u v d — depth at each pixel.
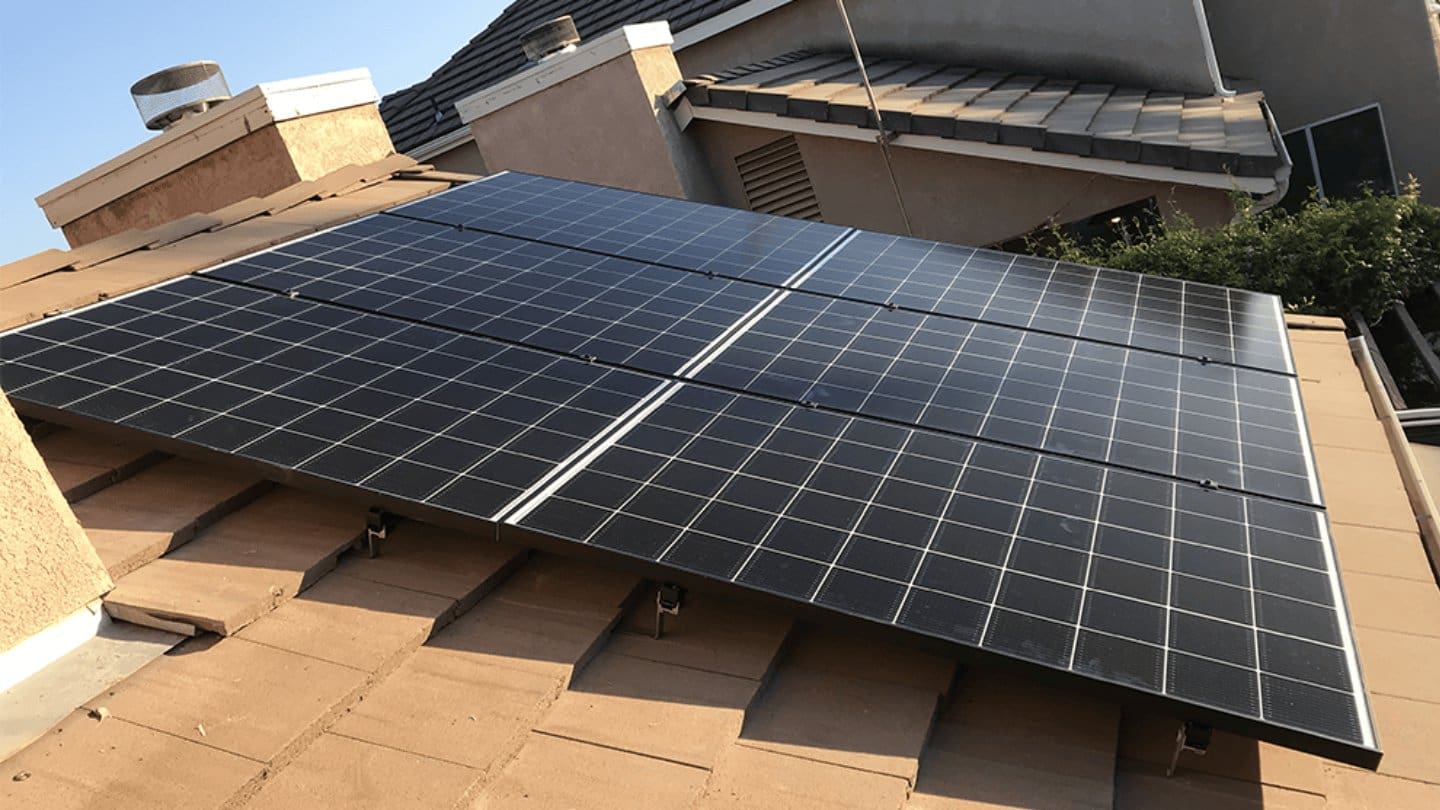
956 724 3.77
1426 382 9.73
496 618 3.94
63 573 3.52
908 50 16.75
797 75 15.19
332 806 2.99
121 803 2.92
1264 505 4.38
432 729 3.31
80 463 4.41
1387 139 16.58
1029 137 11.88
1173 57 14.96
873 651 4.01
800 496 4.06
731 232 7.32
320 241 6.25
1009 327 6.03
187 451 4.03
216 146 9.78
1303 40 16.59
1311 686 3.34
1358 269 10.18
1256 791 3.50
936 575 3.69
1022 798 3.39
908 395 5.00
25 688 3.39
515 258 6.36
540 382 4.76
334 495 3.95
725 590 3.61
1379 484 5.53
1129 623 3.54
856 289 6.40
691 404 4.70
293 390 4.46
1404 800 3.45
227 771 3.03
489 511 3.81
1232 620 3.61
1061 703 3.86
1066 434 4.77
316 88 9.66
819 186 13.88
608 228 7.18
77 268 5.97
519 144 14.18
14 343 4.55
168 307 5.09
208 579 3.83
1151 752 3.68
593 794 3.15
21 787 2.98
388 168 8.73
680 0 18.16
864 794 3.27
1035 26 15.74
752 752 3.46
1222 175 11.02
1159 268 10.34
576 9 19.66
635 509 3.90
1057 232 11.98
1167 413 5.12
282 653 3.55
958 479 4.29
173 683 3.40
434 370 4.77
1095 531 4.04
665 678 3.73
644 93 13.22
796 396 4.88
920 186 13.41
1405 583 4.64
